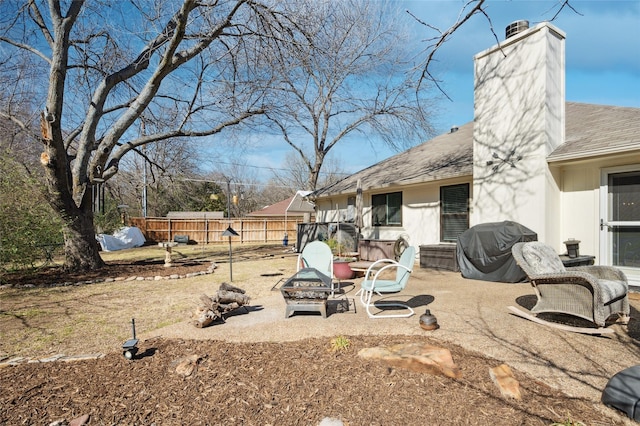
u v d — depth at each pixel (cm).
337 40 930
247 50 901
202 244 2188
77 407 238
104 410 235
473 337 362
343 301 538
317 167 1944
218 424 220
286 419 223
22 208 744
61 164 777
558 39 662
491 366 290
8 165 737
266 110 1132
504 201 703
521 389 255
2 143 865
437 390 252
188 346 348
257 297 595
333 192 1346
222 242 2302
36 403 243
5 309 527
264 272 907
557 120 659
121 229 1892
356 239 1054
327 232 1260
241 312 484
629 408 220
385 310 480
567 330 377
